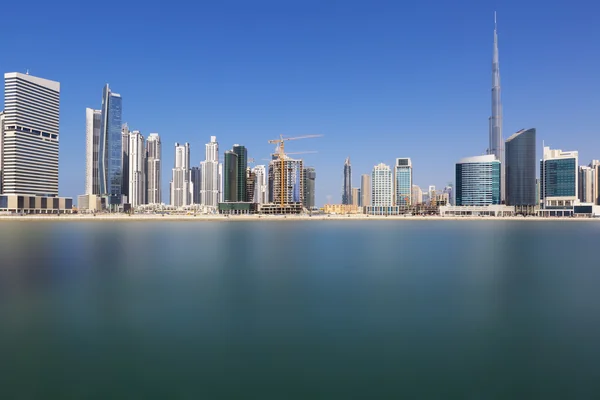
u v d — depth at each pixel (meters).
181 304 57.22
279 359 37.59
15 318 50.25
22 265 97.31
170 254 121.50
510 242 167.50
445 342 41.84
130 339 42.69
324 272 86.88
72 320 49.38
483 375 34.41
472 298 61.31
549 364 36.50
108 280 76.62
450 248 141.25
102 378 33.84
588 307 55.75
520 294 64.12
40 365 36.38
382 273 85.31
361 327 46.75
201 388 32.25
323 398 30.78
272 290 67.00
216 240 173.12
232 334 44.31
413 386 32.50
